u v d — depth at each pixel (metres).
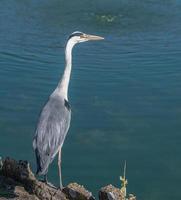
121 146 16.42
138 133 17.14
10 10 31.81
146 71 22.28
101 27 29.92
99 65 23.03
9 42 26.16
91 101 19.22
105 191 10.82
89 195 10.92
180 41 26.83
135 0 34.81
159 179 15.02
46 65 23.05
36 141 11.20
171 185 14.79
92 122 17.73
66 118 11.82
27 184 11.18
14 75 21.58
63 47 25.91
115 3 34.19
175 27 29.58
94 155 15.98
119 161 15.73
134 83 20.95
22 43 26.12
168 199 14.25
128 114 18.31
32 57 23.98
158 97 19.67
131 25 30.22
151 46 26.06
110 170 15.34
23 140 16.72
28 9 32.28
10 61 23.25
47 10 32.34
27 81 21.00
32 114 18.23
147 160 15.81
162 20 30.95
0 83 20.69
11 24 29.33
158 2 34.34
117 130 17.28
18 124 17.59
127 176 15.10
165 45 26.17
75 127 17.38
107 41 27.05
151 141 16.73
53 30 28.84
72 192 11.03
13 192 10.91
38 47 25.62
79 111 18.41
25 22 29.84
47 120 11.50
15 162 11.49
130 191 14.50
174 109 18.73
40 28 29.02
